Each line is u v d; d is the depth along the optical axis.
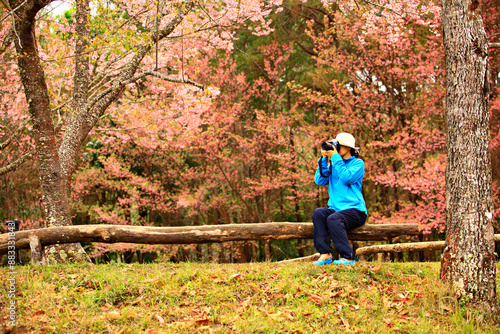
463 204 3.68
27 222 12.58
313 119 14.91
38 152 6.30
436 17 9.05
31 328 3.01
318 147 12.74
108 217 14.23
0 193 12.20
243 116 14.76
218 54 13.96
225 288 3.86
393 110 11.72
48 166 6.30
